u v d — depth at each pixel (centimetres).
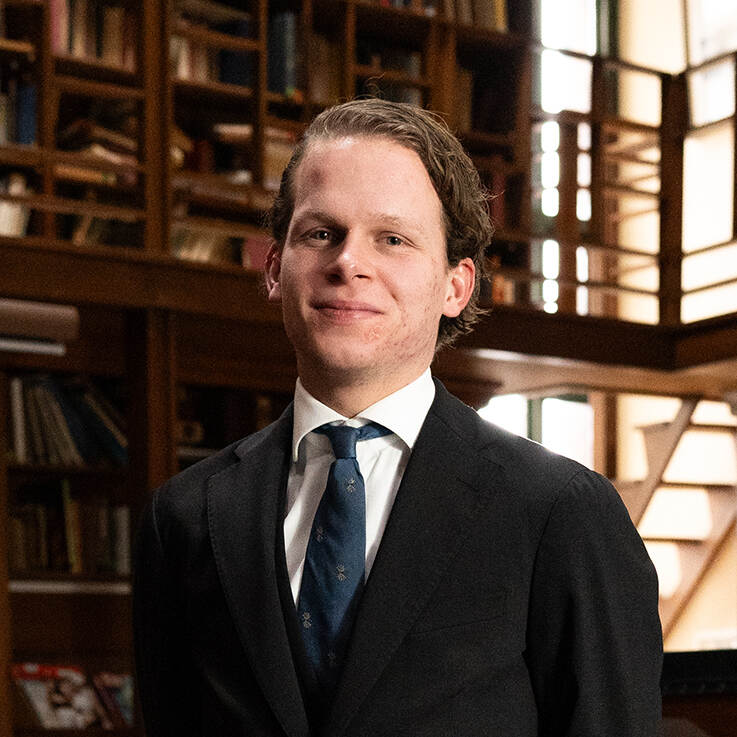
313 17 735
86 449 653
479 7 779
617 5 1004
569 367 778
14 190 626
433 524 142
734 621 908
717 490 908
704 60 923
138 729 625
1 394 627
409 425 149
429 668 135
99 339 670
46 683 618
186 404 719
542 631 139
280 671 138
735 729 277
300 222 147
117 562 646
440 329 170
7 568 613
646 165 915
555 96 965
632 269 852
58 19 643
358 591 142
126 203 677
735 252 902
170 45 664
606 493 145
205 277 628
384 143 148
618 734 137
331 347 144
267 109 721
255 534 147
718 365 778
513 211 786
